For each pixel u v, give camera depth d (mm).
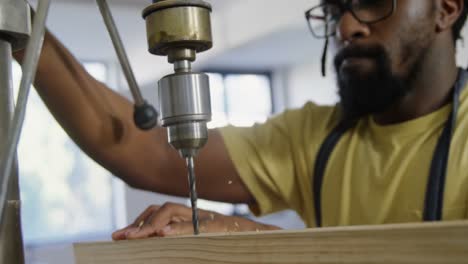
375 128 876
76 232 3104
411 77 836
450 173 748
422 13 830
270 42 2875
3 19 398
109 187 3236
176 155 884
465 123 784
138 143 831
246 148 939
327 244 275
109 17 514
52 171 3064
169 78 414
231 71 3623
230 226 647
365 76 838
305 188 910
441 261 226
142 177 856
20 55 519
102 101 778
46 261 2926
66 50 721
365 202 821
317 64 3406
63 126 747
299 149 920
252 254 321
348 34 841
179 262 400
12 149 355
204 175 902
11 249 412
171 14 402
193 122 416
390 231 246
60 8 2270
